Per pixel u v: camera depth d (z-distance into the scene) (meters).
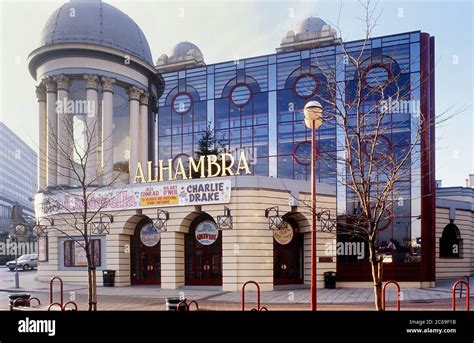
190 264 27.58
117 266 28.48
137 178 29.14
